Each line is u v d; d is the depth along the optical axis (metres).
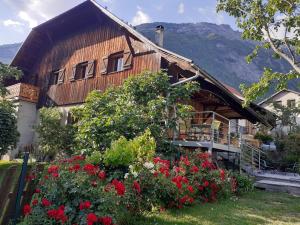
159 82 10.81
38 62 20.89
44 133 14.69
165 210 6.61
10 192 4.22
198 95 14.90
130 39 15.13
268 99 41.28
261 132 27.17
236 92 25.48
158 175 6.39
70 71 18.00
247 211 7.46
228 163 15.41
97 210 4.34
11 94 18.94
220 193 8.84
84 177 4.59
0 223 4.08
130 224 5.43
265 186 12.61
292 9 9.22
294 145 23.00
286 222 6.60
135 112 9.48
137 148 6.78
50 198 4.30
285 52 9.88
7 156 17.33
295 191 11.86
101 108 9.84
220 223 5.95
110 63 16.03
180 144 11.11
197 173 8.02
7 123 12.59
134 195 5.63
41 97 19.42
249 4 10.32
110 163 6.17
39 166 4.63
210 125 13.16
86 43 17.66
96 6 16.17
